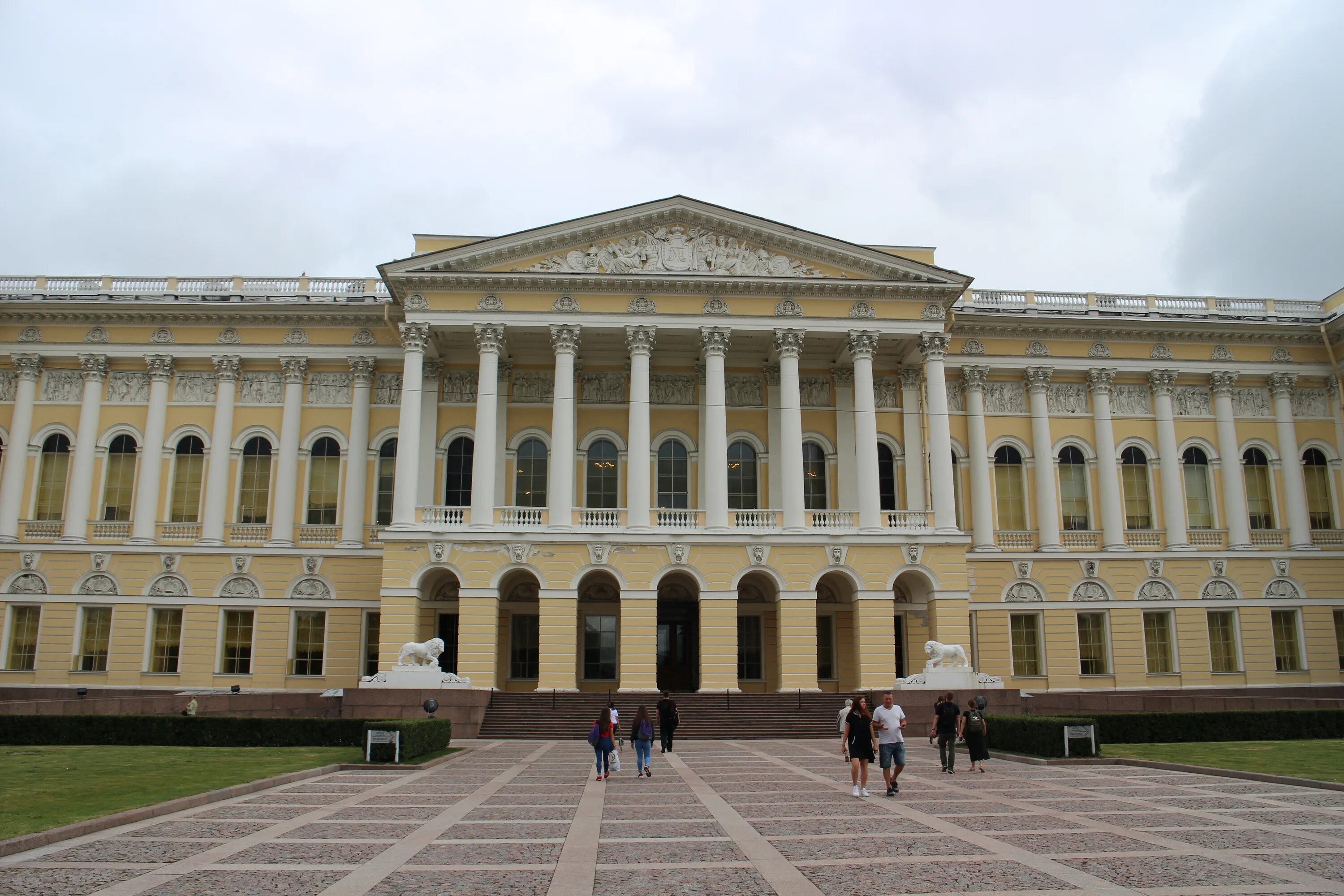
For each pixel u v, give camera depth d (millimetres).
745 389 51750
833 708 41156
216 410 51062
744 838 15844
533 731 38688
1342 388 54906
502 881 12758
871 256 47156
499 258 46656
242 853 14625
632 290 46750
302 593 49094
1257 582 52344
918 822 17234
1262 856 14109
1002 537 51594
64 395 51781
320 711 40875
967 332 53188
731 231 47531
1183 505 52781
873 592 44656
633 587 44000
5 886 12328
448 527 44312
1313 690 51156
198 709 38875
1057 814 18016
